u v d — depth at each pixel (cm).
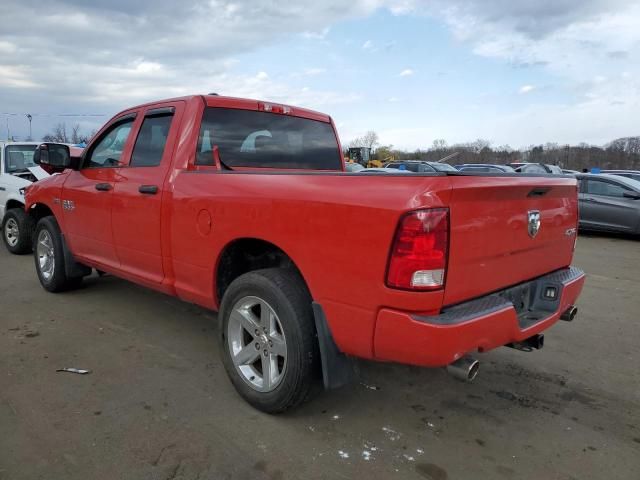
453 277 235
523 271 293
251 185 298
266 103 412
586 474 257
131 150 412
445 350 228
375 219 232
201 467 251
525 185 265
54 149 458
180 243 350
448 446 278
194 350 400
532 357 414
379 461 261
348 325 250
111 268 441
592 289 658
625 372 388
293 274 290
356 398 330
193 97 371
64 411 300
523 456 271
